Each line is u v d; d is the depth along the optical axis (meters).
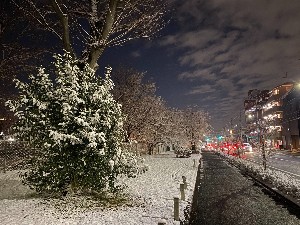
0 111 32.28
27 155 14.87
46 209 11.69
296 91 73.50
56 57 13.64
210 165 41.88
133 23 16.36
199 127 90.12
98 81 14.45
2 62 19.36
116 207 12.66
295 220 12.20
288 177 21.88
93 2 15.88
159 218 10.95
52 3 14.66
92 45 15.51
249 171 30.12
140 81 43.25
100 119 13.74
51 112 13.54
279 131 88.62
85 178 13.39
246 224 11.61
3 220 9.95
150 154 58.00
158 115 51.53
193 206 14.73
